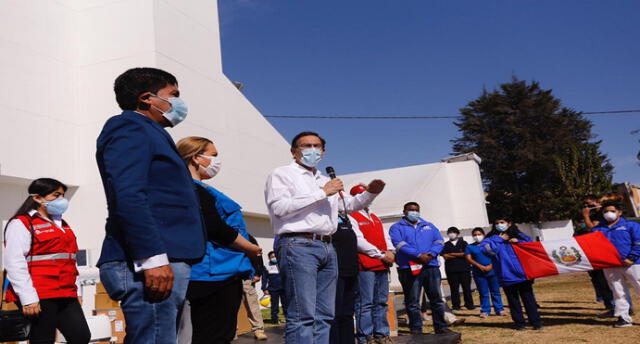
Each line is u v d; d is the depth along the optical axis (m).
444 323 7.41
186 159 3.51
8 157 9.65
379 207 23.27
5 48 9.98
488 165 41.91
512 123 42.00
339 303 4.51
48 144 10.52
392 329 7.46
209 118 12.94
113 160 2.06
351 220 5.94
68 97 11.22
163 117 2.44
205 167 3.56
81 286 7.66
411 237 7.55
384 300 6.38
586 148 34.09
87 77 11.51
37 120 10.38
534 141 41.06
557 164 33.97
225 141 13.51
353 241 4.68
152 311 2.09
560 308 10.31
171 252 2.12
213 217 3.21
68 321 4.17
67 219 10.85
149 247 1.98
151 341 2.08
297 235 3.80
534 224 30.44
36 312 3.84
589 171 33.03
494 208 37.22
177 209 2.21
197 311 3.21
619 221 7.89
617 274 7.75
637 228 7.61
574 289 14.09
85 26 11.78
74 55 11.59
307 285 3.70
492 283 10.28
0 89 9.74
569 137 40.72
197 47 12.89
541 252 7.88
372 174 28.55
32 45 10.59
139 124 2.20
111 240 2.16
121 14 11.62
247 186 14.34
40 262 4.02
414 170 27.66
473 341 7.15
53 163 10.55
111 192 2.05
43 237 4.05
